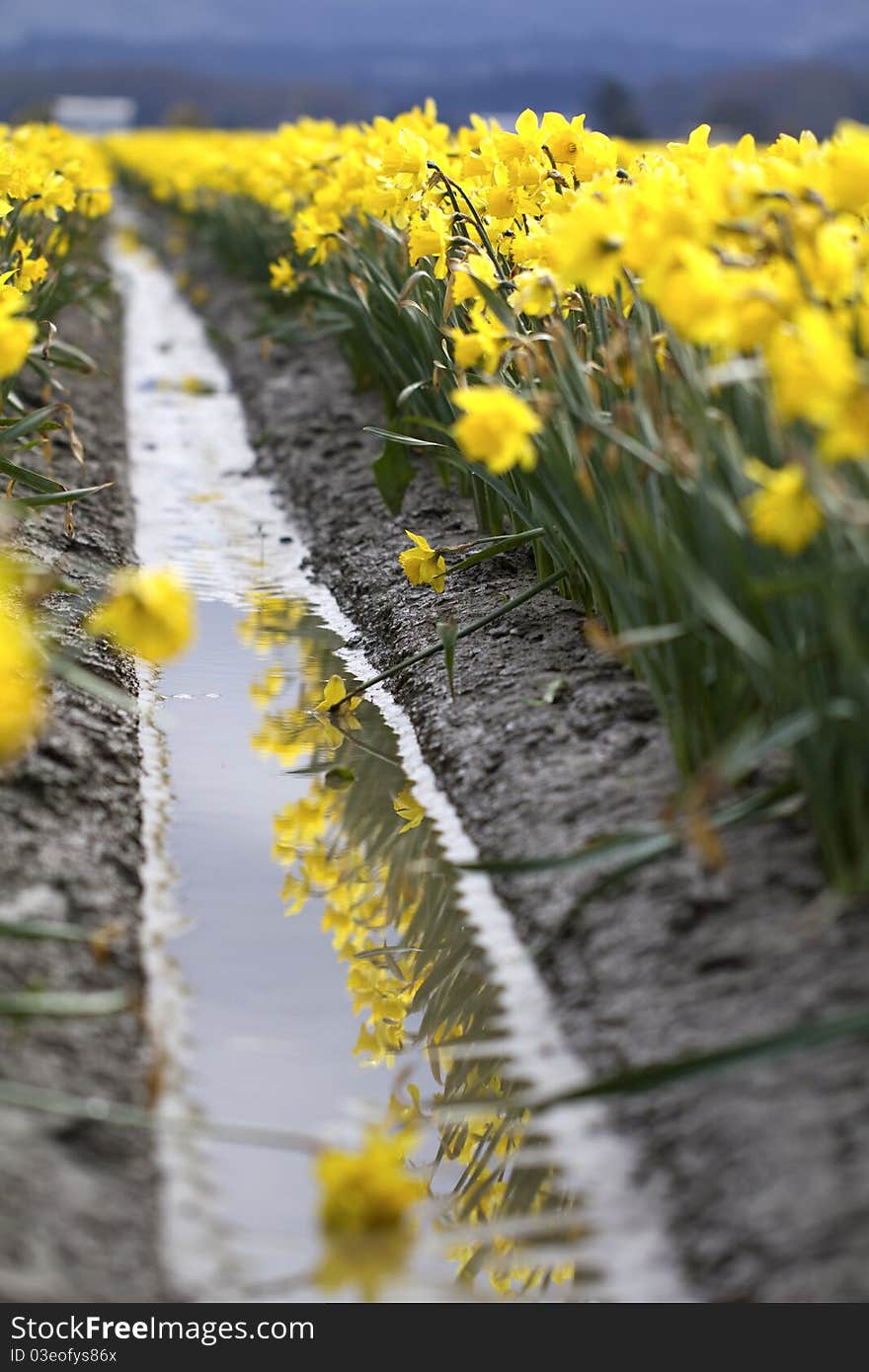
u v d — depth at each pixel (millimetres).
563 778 4406
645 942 3498
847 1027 2799
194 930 3988
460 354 4281
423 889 4266
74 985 3398
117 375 12477
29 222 8758
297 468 9055
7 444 6062
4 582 4434
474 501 7262
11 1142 2787
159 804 4754
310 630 6602
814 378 2723
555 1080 3264
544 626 5555
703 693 3854
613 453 3920
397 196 6348
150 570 7254
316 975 3809
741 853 3652
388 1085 3338
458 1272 2777
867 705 3074
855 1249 2471
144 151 36375
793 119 149000
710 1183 2766
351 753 5242
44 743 4516
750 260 3615
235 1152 3053
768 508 2977
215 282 18750
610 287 3934
